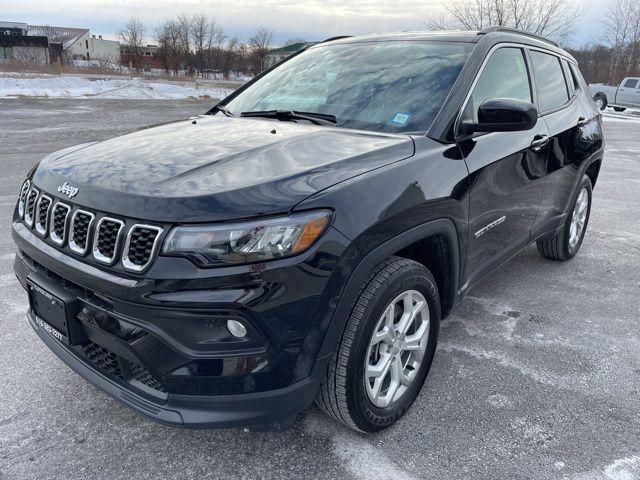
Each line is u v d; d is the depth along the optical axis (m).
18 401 2.61
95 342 2.11
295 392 1.97
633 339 3.38
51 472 2.17
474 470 2.24
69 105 17.83
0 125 12.45
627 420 2.58
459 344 3.26
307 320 1.93
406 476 2.20
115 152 2.42
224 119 3.10
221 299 1.81
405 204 2.21
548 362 3.08
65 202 2.15
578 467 2.26
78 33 81.44
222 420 1.92
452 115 2.71
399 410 2.47
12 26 77.56
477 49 3.06
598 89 26.78
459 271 2.76
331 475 2.20
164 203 1.87
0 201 6.00
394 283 2.21
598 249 5.20
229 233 1.82
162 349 1.89
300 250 1.87
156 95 23.69
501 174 3.01
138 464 2.24
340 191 2.02
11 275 4.02
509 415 2.60
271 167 2.11
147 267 1.85
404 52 3.23
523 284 4.24
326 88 3.19
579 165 4.22
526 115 2.53
